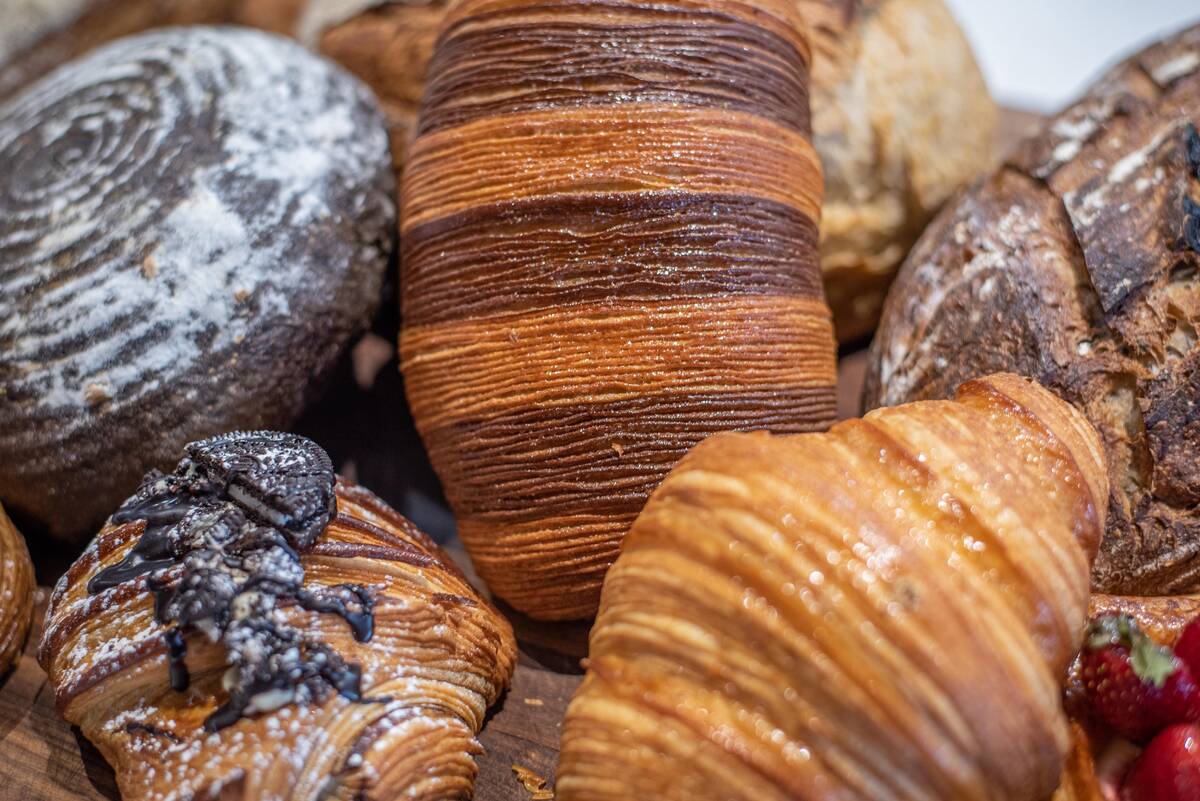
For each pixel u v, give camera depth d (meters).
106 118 0.43
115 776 0.35
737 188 0.37
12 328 0.40
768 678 0.31
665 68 0.38
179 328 0.40
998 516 0.32
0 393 0.40
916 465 0.32
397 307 0.45
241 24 0.60
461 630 0.36
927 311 0.41
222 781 0.33
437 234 0.39
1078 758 0.33
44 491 0.40
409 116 0.47
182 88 0.44
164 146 0.42
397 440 0.45
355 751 0.33
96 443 0.40
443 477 0.40
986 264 0.40
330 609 0.34
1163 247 0.38
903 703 0.30
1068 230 0.40
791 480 0.32
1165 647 0.33
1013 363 0.38
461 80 0.39
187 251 0.40
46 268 0.41
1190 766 0.32
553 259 0.37
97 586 0.35
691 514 0.32
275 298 0.41
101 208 0.41
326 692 0.33
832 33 0.46
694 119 0.37
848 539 0.31
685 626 0.31
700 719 0.31
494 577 0.39
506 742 0.37
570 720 0.33
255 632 0.33
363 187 0.43
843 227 0.46
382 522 0.37
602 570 0.37
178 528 0.35
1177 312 0.37
